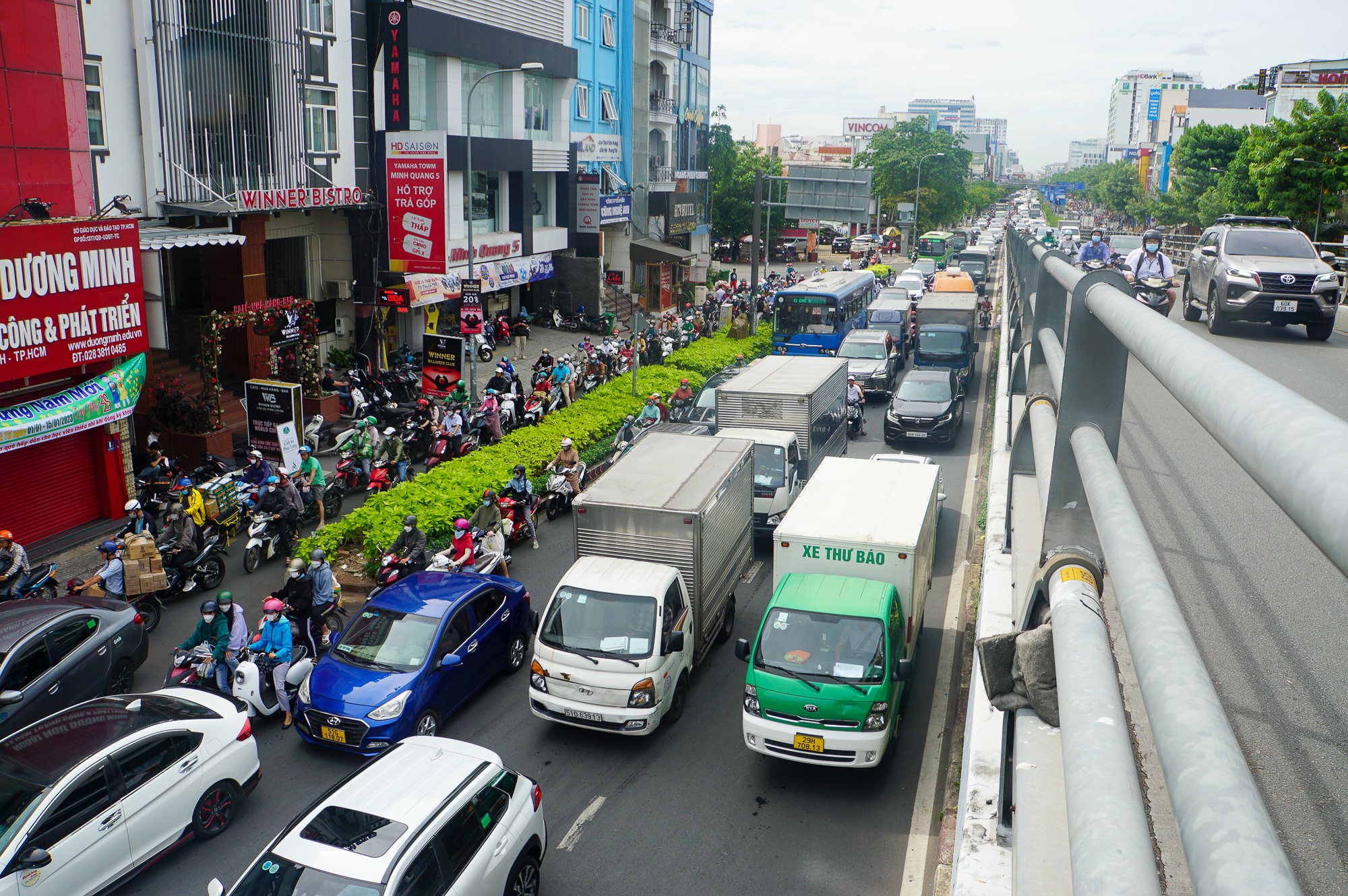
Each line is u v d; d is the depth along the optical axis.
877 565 12.20
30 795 8.24
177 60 21.62
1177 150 58.75
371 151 28.94
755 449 18.14
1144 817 1.56
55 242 16.42
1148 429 8.91
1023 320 9.22
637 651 11.40
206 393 21.36
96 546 17.59
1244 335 14.20
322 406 24.47
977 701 6.70
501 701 12.77
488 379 31.55
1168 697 1.44
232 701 11.86
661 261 47.00
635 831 9.76
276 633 12.14
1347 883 2.98
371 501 17.20
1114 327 2.30
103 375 17.88
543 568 16.94
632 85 47.47
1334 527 0.83
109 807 8.62
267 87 24.48
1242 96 113.38
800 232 88.88
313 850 7.38
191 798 9.41
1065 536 3.27
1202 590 5.09
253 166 24.33
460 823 7.87
